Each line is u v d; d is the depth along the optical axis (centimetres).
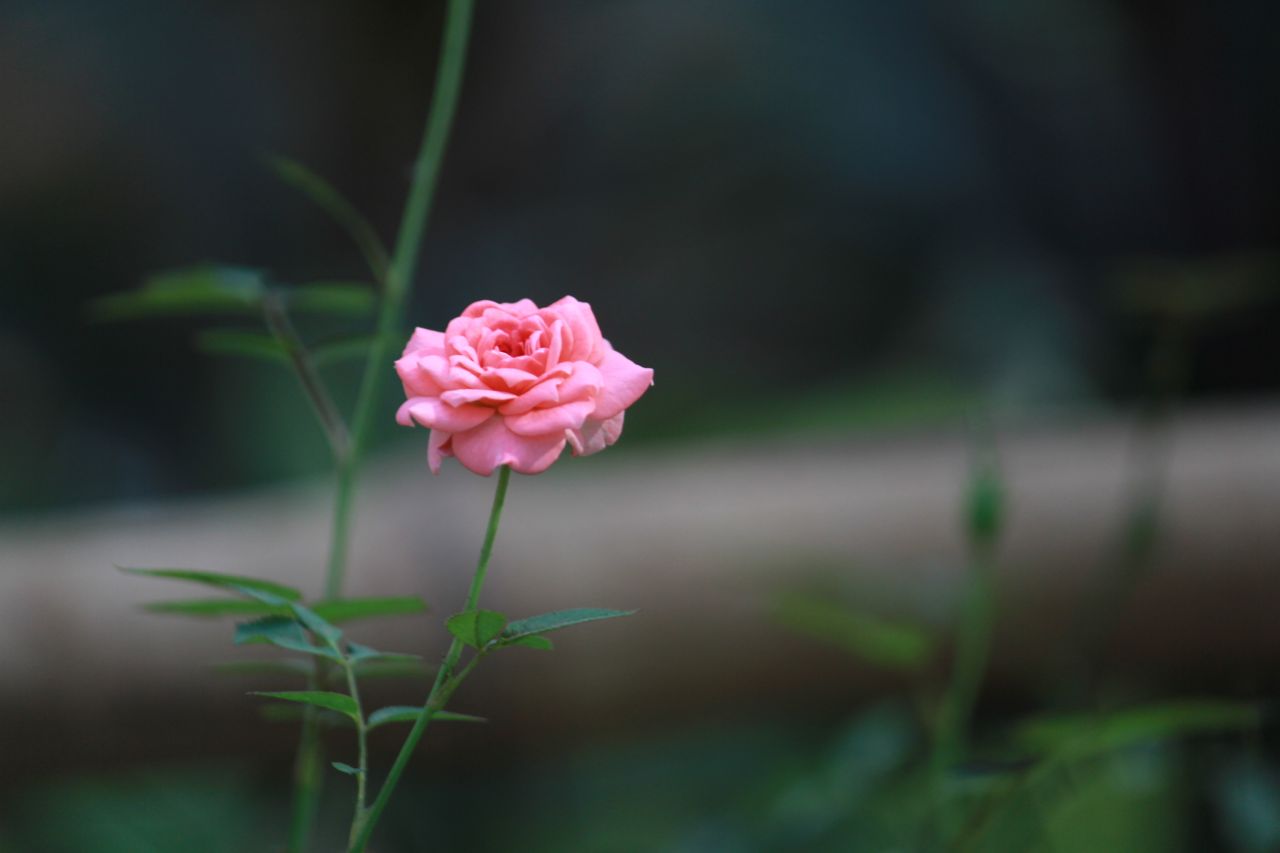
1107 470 166
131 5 376
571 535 158
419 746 154
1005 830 124
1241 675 166
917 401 274
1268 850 119
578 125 391
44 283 360
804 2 359
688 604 159
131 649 149
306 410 288
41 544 156
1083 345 298
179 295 112
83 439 338
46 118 369
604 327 365
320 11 386
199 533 160
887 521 165
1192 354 264
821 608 115
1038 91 330
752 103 362
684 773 179
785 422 279
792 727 173
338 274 385
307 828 108
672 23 381
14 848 173
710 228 365
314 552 157
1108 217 322
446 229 392
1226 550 161
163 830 178
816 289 346
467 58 393
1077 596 163
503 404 97
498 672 152
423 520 158
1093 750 109
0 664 147
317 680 106
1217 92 303
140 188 375
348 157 395
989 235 330
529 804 180
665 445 281
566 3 393
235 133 383
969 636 117
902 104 339
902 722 140
